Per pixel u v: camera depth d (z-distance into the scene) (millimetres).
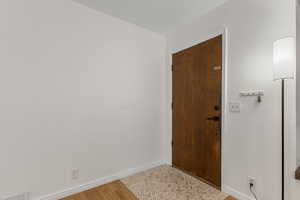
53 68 1730
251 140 1645
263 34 1553
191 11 2066
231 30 1811
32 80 1613
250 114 1651
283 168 1362
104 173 2109
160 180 2191
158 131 2705
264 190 1548
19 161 1556
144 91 2521
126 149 2322
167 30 2598
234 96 1788
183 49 2438
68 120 1834
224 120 1875
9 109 1504
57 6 1748
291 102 1381
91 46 1992
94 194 1873
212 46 2025
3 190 1485
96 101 2039
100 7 1977
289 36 1395
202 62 2156
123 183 2113
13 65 1518
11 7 1502
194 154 2283
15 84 1529
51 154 1730
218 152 1967
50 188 1726
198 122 2223
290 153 1392
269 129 1515
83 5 1928
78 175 1909
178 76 2539
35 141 1637
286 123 1408
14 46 1519
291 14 1388
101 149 2084
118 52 2232
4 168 1487
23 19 1559
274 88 1481
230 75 1826
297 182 1356
